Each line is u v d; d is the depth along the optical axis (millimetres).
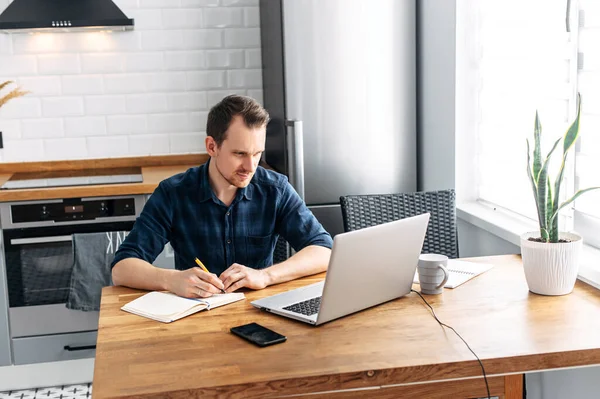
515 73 3045
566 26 2617
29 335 3627
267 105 4113
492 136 3289
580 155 2615
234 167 2314
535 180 2229
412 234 2104
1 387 3631
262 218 2562
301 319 1985
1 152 4129
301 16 3572
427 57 3639
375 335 1892
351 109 3658
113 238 3605
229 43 4234
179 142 4273
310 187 3676
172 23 4172
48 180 3811
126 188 3596
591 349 1770
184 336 1915
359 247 1946
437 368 1708
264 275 2293
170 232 2525
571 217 2691
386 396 1899
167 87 4223
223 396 1625
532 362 1749
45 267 3602
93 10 3768
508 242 2973
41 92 4121
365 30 3625
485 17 3291
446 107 3463
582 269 2363
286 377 1653
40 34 4078
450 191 3016
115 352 1818
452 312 2049
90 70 4145
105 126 4199
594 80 2518
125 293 2273
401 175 3746
